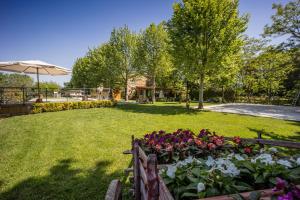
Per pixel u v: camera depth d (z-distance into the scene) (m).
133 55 20.02
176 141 2.46
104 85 25.98
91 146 4.32
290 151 3.55
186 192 1.24
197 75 11.75
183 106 14.59
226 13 10.46
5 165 3.24
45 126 6.42
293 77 17.88
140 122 7.45
